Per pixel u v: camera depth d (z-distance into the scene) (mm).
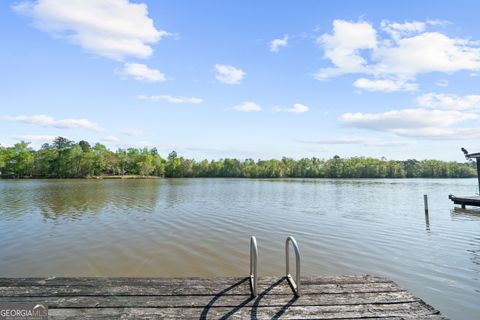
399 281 8844
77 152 94750
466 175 118812
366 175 117688
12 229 16156
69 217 20109
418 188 54969
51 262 10734
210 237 14578
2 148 89062
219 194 39781
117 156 110875
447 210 24266
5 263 10609
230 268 10258
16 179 82000
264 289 5582
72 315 4625
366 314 4707
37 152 93500
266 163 134000
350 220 19406
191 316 4617
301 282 5883
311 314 4699
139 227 16875
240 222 18625
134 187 52625
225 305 4965
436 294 7926
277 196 37406
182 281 5914
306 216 21062
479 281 8797
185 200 31578
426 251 11977
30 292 5363
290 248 12617
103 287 5602
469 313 6895
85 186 53344
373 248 12461
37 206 25453
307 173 124938
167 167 124062
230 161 131500
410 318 4602
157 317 4586
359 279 6035
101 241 13648
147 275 9586
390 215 21578
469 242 13438
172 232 15625
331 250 12195
